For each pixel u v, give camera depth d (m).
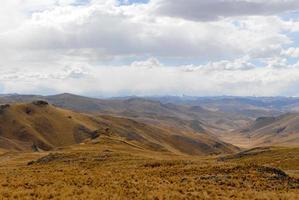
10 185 34.22
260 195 34.12
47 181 36.81
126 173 44.44
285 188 39.31
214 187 37.31
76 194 30.48
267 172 45.00
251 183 40.41
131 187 35.00
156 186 35.94
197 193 33.59
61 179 38.47
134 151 122.88
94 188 33.69
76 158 79.75
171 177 42.16
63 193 30.30
